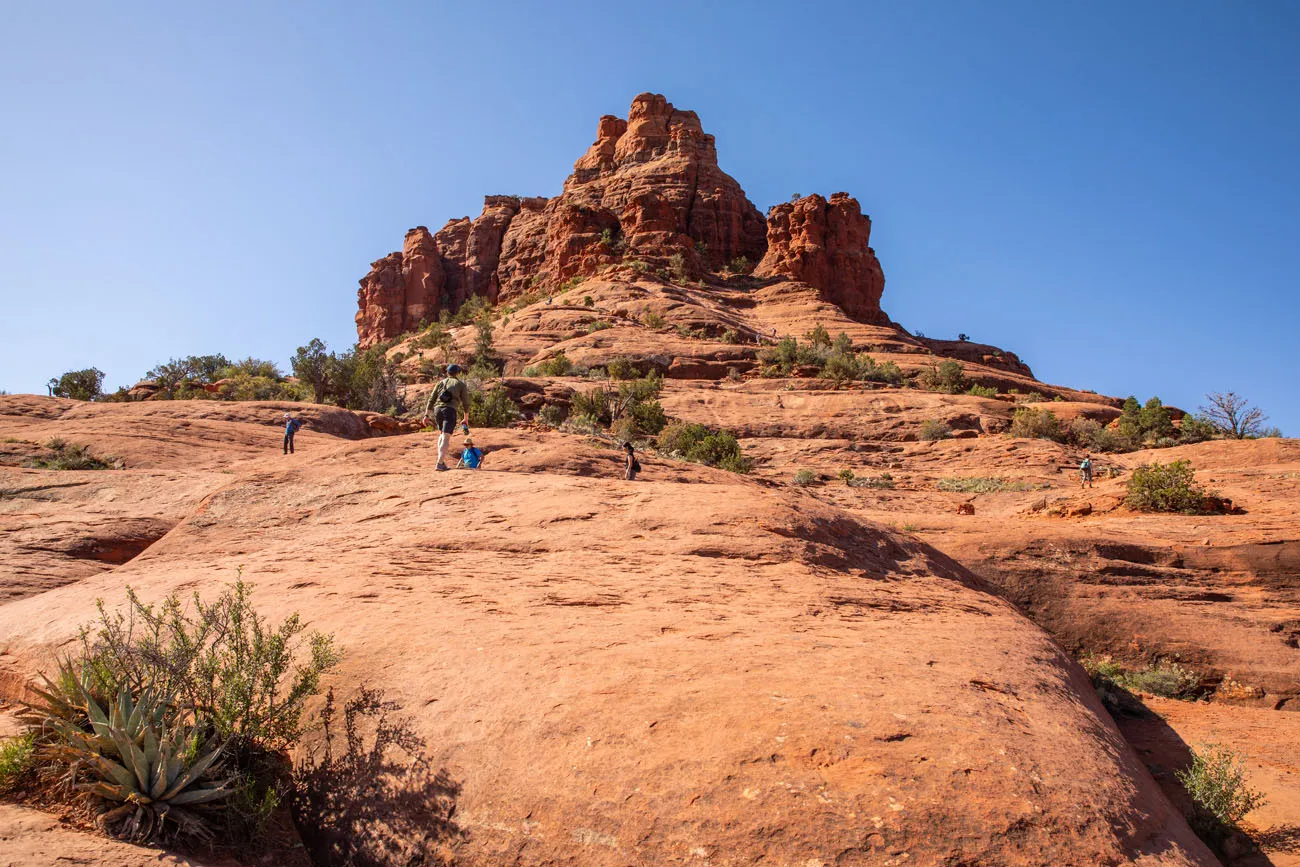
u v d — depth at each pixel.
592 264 125.00
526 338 86.75
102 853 3.07
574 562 6.46
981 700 4.00
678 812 3.05
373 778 3.63
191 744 3.52
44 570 8.87
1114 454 45.50
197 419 31.52
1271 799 5.84
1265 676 9.79
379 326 154.88
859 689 3.88
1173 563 11.87
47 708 3.88
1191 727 8.05
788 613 5.45
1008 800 3.10
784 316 109.62
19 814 3.30
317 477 9.27
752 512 7.66
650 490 8.45
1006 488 35.38
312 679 4.00
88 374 58.16
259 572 6.27
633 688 3.83
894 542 8.24
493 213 163.38
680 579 6.13
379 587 5.69
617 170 160.75
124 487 15.50
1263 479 22.47
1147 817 3.43
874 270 141.62
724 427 53.50
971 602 6.97
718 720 3.51
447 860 3.21
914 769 3.20
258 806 3.57
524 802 3.27
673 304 95.75
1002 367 128.25
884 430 52.47
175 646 3.98
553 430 40.12
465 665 4.21
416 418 42.00
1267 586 11.35
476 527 7.43
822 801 3.02
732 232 145.62
